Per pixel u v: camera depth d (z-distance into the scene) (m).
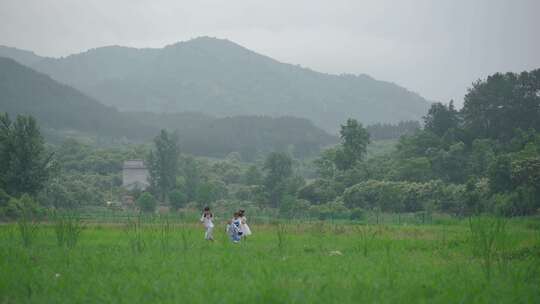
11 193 65.88
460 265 17.58
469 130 100.75
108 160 136.62
